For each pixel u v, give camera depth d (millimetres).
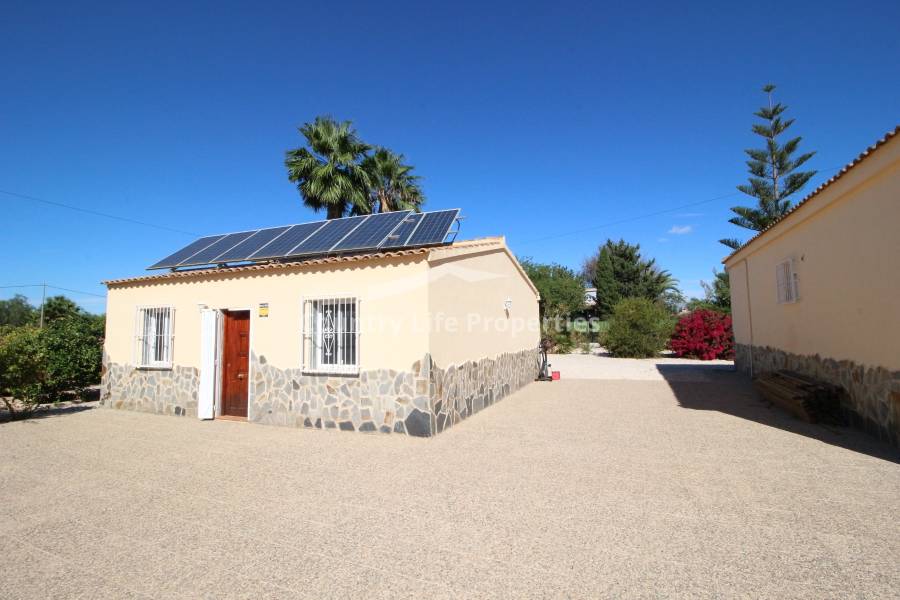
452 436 6488
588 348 25016
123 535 3482
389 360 6762
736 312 14102
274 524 3652
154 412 8703
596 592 2662
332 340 7320
